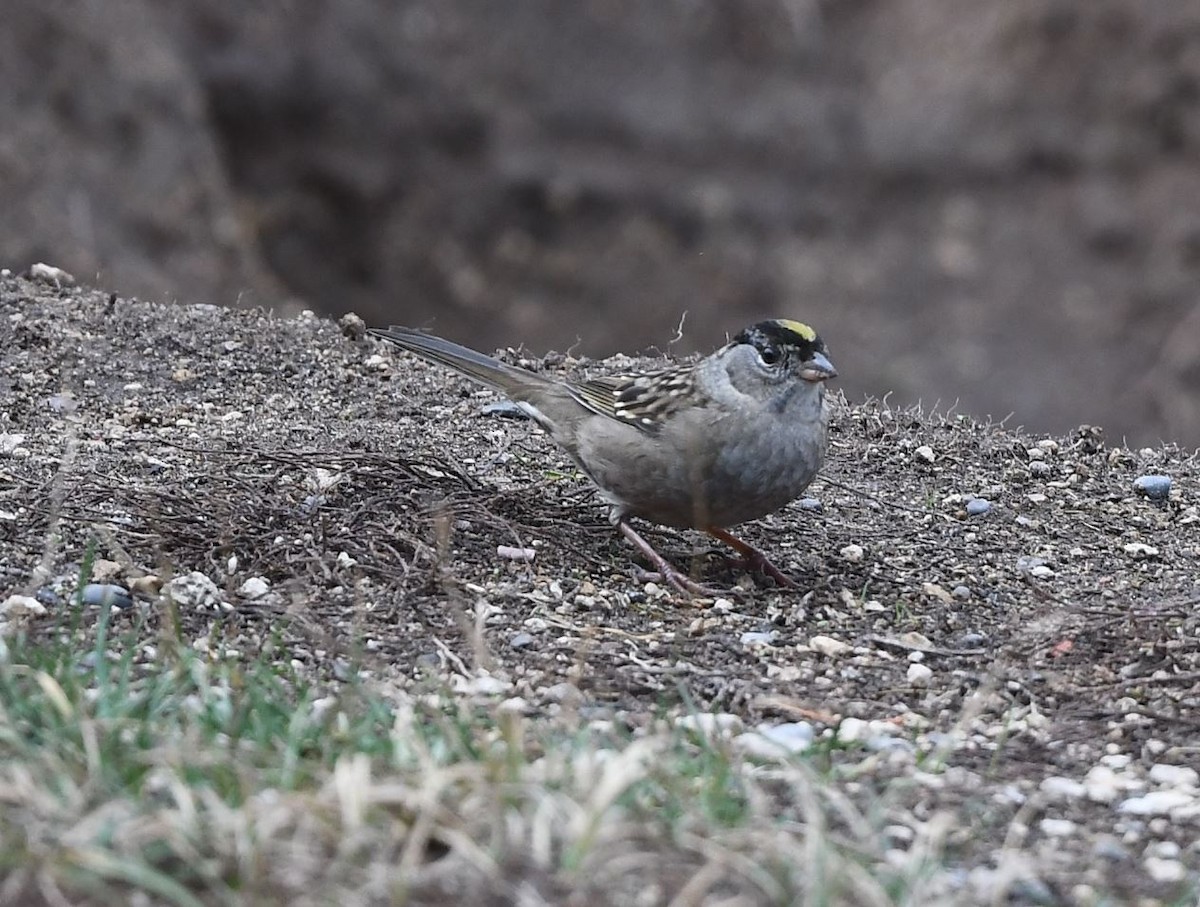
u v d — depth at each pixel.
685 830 6.04
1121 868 6.58
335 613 9.04
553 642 8.95
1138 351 30.61
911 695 8.59
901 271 32.47
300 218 31.55
